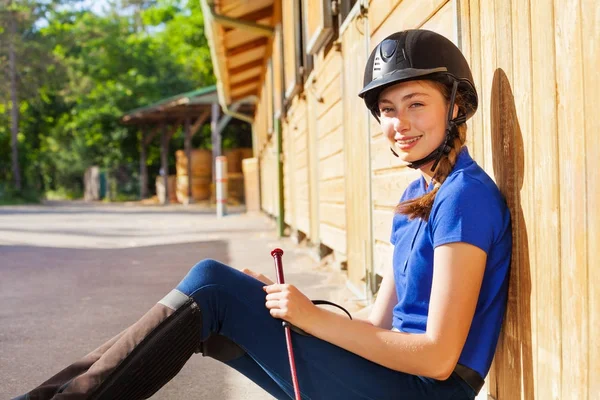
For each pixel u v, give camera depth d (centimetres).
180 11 4984
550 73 194
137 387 207
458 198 196
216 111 3078
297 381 206
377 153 490
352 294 583
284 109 1209
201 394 346
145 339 207
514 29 219
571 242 186
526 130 211
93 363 214
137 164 4375
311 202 881
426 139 209
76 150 4647
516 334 222
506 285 218
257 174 2148
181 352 210
